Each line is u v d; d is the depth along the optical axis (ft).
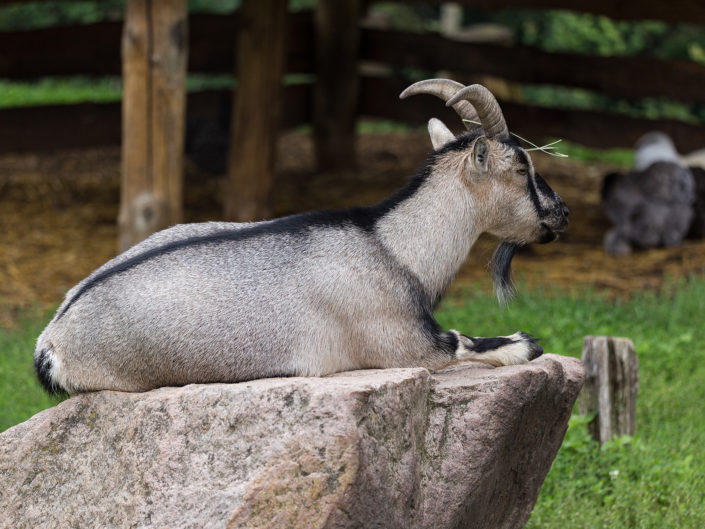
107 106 68.85
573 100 106.11
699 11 58.70
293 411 19.06
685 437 32.91
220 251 22.20
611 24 110.63
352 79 75.10
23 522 21.75
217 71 70.64
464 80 88.84
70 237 59.47
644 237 55.67
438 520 20.85
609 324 42.65
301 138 93.15
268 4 56.24
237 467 19.21
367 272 22.56
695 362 39.50
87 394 22.22
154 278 21.75
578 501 28.22
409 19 121.70
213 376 21.88
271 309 21.86
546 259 55.11
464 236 23.72
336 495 18.35
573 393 24.38
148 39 45.24
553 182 75.05
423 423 20.98
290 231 22.68
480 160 22.99
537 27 116.88
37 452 22.15
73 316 21.90
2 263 54.39
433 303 23.58
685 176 55.21
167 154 46.16
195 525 19.07
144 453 20.42
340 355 22.57
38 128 68.08
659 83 64.23
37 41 67.46
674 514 27.09
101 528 20.53
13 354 39.70
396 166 79.41
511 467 23.15
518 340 23.54
